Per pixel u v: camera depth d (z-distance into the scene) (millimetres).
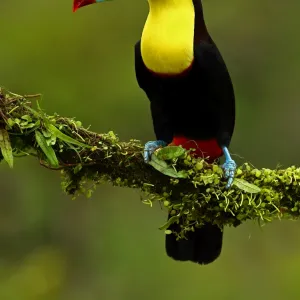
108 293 15070
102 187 16547
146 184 7336
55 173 16422
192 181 7293
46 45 17375
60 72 17125
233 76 17953
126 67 17312
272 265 15016
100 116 16719
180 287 14484
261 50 18203
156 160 7273
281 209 7422
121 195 16469
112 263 15547
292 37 18297
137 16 18094
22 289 13805
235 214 7402
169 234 8133
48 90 16922
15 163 16281
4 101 7055
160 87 8172
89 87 17062
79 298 15273
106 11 18031
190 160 7316
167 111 8344
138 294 14773
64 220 16312
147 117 16797
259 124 17562
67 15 17891
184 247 8156
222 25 18266
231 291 14320
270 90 17938
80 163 7227
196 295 14242
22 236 16109
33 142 7160
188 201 7355
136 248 15508
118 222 16125
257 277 14742
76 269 15797
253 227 15641
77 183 7391
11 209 16219
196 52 7926
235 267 14906
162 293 14547
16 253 15984
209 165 7352
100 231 16156
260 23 18344
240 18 18312
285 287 14445
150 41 7938
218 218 7441
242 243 15438
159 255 15242
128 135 16688
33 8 17953
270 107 17766
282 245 15469
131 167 7309
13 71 17109
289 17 18359
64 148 7184
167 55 7906
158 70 8031
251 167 7492
